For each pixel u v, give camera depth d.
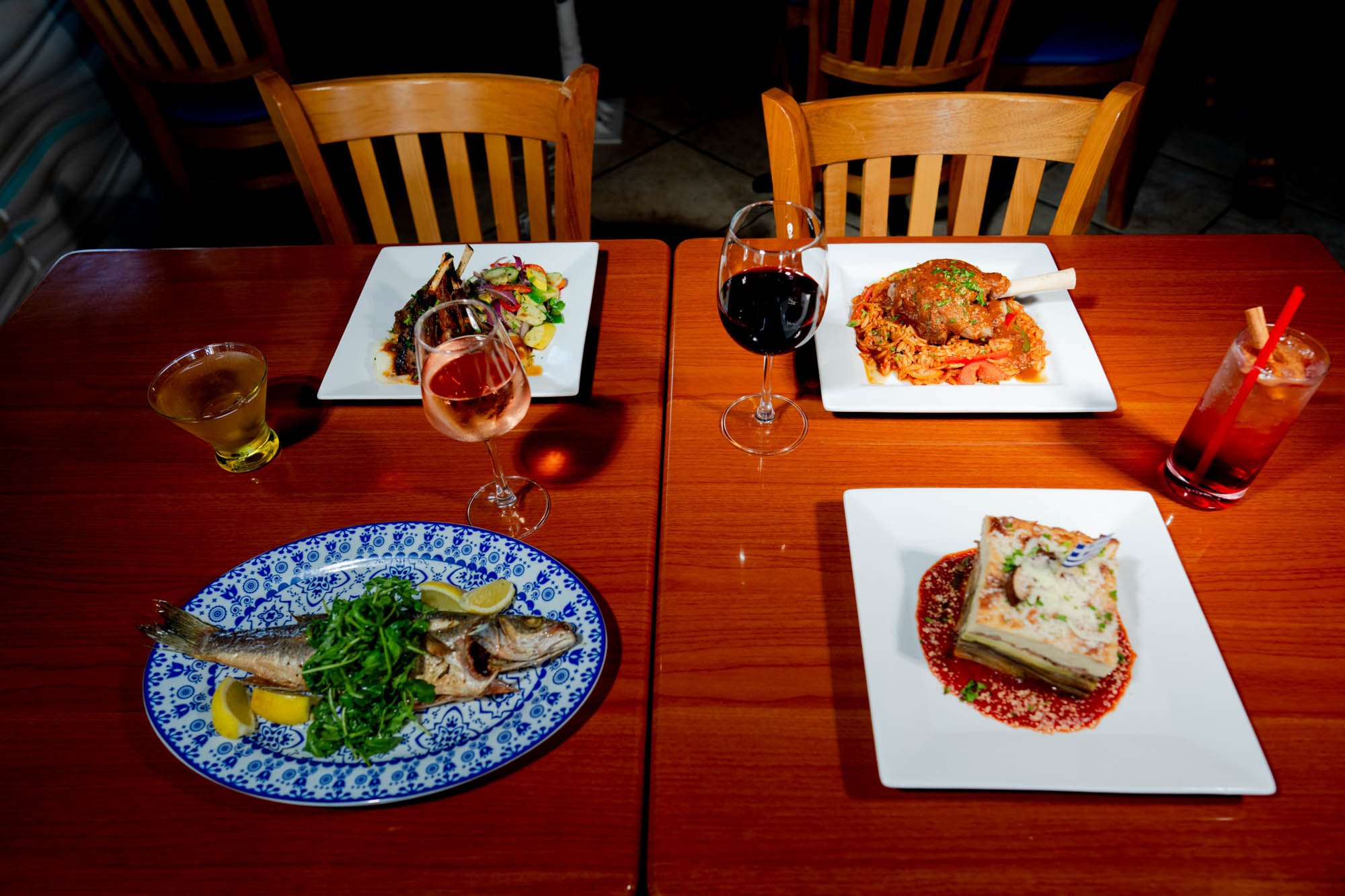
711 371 1.19
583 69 1.45
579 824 0.75
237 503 1.05
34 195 2.64
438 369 0.89
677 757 0.79
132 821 0.77
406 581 0.86
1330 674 0.83
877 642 0.83
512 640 0.81
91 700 0.86
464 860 0.73
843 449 1.07
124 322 1.33
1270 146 3.01
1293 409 0.86
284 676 0.81
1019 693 0.80
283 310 1.34
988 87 2.67
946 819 0.74
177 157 2.67
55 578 0.98
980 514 0.94
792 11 2.89
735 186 3.40
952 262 1.18
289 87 1.47
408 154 1.58
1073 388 1.09
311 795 0.74
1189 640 0.83
